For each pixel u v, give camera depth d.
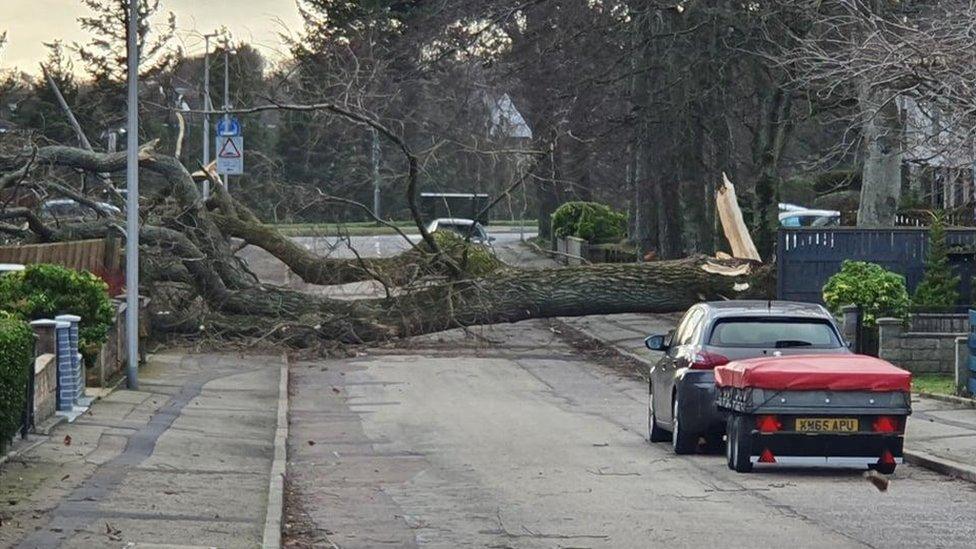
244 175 60.91
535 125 57.22
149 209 41.62
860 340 33.50
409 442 25.02
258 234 43.22
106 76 68.12
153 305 41.25
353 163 66.44
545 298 42.84
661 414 23.89
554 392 34.91
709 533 15.02
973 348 28.03
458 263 43.34
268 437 24.86
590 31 49.62
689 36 46.62
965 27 28.53
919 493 18.28
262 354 41.69
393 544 14.61
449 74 56.94
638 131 50.62
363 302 43.34
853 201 71.00
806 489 18.61
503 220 120.94
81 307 28.73
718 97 47.41
